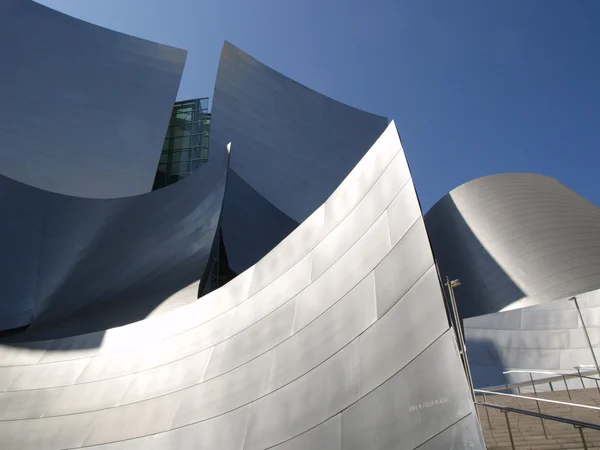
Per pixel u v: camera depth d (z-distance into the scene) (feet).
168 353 28.45
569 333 54.60
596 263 72.59
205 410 23.07
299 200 98.07
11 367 32.12
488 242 81.97
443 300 15.78
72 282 54.60
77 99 90.27
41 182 75.61
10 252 55.21
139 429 24.59
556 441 21.01
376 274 19.69
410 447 14.01
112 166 83.51
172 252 57.82
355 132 118.73
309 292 23.34
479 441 12.19
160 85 99.09
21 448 26.37
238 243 70.28
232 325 26.73
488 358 56.85
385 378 16.34
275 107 113.09
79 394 28.76
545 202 87.10
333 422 17.19
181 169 99.71
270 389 21.11
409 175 20.53
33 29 96.53
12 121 80.89
